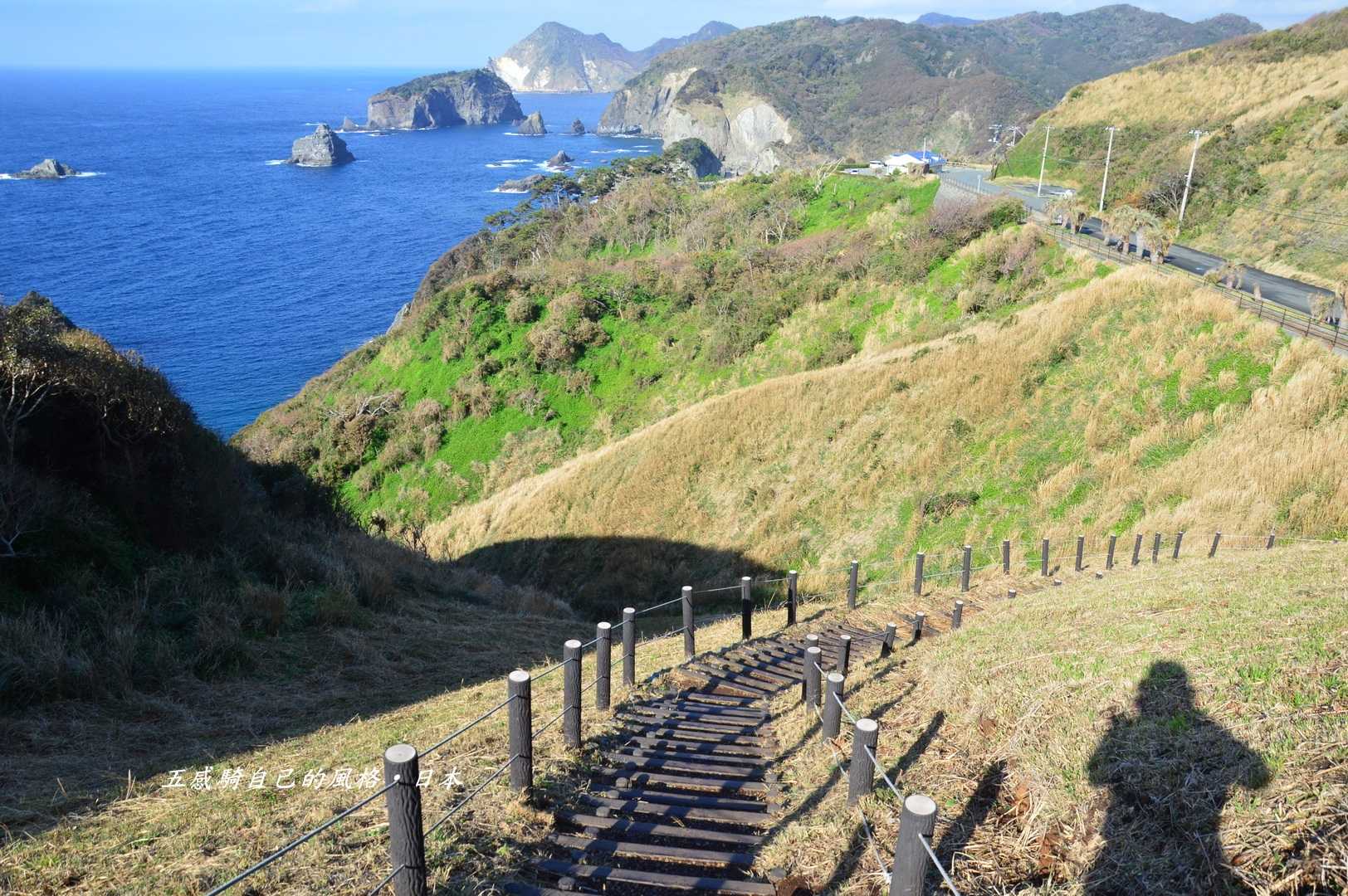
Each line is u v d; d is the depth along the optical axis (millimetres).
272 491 20484
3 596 8602
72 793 5527
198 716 7734
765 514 24266
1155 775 4211
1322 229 33125
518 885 4156
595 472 29594
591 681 8922
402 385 46312
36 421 11062
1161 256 28484
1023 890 3770
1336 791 3547
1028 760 4863
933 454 22750
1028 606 9711
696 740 6645
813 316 39969
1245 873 3365
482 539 30234
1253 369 19312
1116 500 17844
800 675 8992
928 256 37844
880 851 4328
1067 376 22844
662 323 46031
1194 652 5617
